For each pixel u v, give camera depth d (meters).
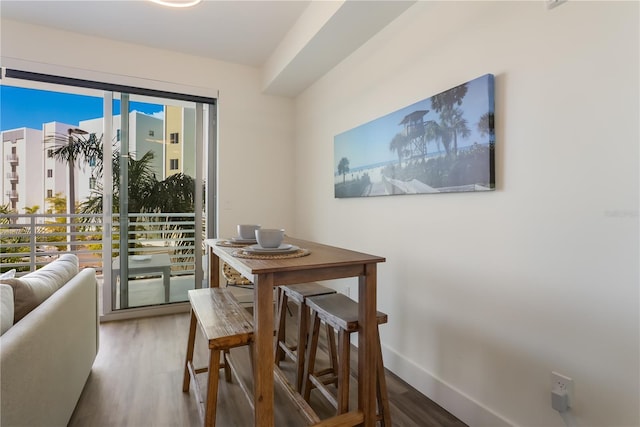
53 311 1.35
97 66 2.99
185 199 3.53
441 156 1.81
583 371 1.24
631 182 1.11
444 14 1.83
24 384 1.05
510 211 1.49
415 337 2.05
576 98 1.25
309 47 2.59
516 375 1.47
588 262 1.22
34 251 3.80
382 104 2.33
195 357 2.38
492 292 1.58
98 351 2.42
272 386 1.21
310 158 3.46
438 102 1.83
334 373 1.96
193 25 2.79
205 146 3.60
